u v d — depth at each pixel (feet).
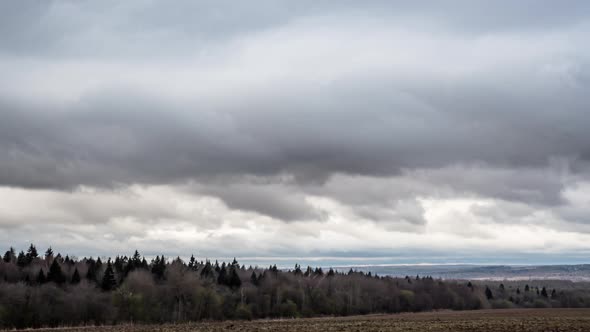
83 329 280.51
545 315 380.78
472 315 406.82
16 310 329.52
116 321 359.66
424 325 258.57
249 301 462.19
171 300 408.26
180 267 492.13
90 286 408.87
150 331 250.37
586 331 211.61
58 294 369.09
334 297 512.22
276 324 291.17
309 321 341.62
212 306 414.41
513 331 214.69
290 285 525.75
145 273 444.55
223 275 533.96
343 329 236.02
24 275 448.24
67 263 561.84
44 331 274.98
